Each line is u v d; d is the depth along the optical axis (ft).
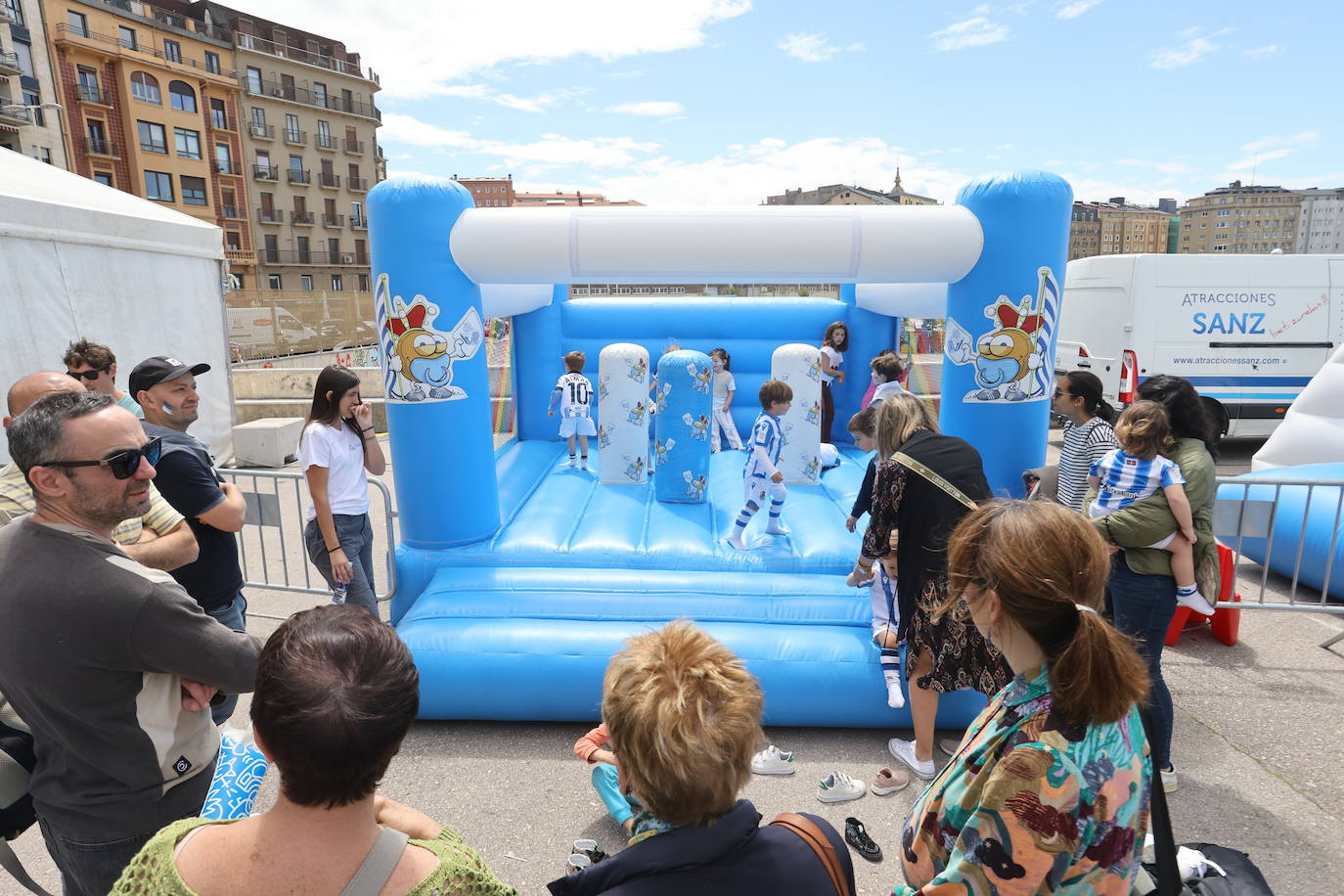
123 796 5.77
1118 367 32.17
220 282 33.27
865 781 11.27
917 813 4.91
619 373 20.61
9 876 9.18
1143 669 4.11
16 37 117.70
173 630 5.53
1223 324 31.32
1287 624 16.66
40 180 25.50
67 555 5.35
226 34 161.07
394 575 15.14
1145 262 31.24
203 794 6.34
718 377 25.25
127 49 139.13
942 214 14.73
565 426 22.75
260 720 3.41
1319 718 12.77
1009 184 14.49
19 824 6.38
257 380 46.26
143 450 5.70
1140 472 10.16
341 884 3.37
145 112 144.05
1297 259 31.19
